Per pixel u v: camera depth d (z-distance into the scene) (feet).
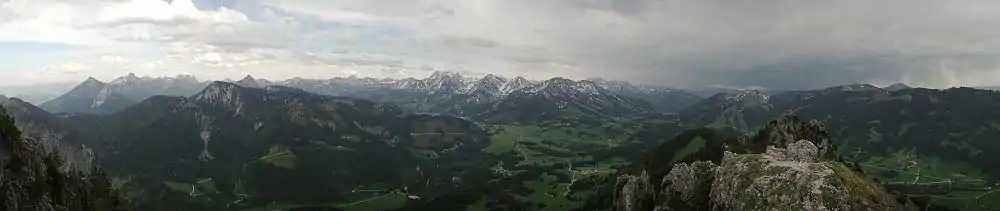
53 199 565.94
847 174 478.18
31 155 563.48
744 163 524.11
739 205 478.59
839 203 424.05
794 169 468.34
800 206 427.33
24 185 524.93
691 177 620.90
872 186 478.18
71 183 627.46
